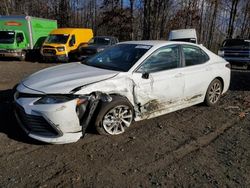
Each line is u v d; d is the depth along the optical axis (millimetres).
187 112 5719
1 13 37594
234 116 5594
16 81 8953
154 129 4723
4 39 16953
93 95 3961
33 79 4281
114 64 4719
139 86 4461
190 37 17422
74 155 3686
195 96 5566
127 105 4367
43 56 17000
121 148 3955
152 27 32344
